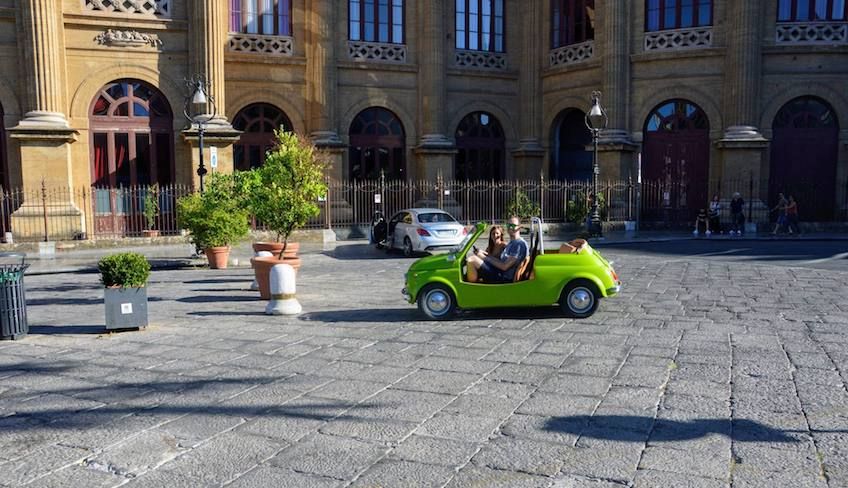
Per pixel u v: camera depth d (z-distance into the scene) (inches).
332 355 287.1
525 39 1146.0
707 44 1000.2
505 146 1164.5
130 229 914.1
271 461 176.9
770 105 991.6
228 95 996.6
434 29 1078.4
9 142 844.0
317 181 506.9
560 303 360.5
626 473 165.5
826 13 984.3
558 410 211.3
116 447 187.9
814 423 196.2
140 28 893.8
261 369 266.5
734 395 222.4
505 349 291.4
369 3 1068.5
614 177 1028.5
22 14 829.8
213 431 199.0
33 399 232.8
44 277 606.5
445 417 206.7
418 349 294.8
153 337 333.7
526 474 166.2
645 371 252.8
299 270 623.2
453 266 362.0
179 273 623.5
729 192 987.9
